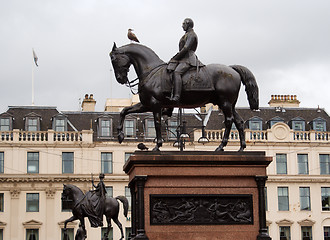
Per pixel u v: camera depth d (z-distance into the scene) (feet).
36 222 192.54
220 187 54.08
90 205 94.53
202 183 53.88
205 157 53.78
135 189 55.01
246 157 54.34
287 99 228.43
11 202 193.06
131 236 56.49
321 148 208.54
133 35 58.75
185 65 55.31
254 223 53.93
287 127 208.54
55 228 193.26
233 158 54.13
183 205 53.26
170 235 52.65
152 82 55.47
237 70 57.62
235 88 56.08
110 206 99.04
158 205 53.01
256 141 205.98
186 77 55.31
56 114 205.87
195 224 53.06
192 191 53.67
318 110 222.28
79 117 210.59
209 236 53.11
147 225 52.60
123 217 195.83
